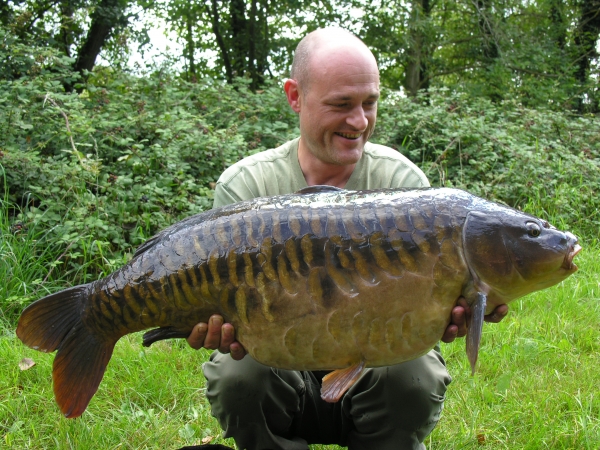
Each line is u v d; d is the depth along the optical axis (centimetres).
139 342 359
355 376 184
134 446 265
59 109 523
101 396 300
